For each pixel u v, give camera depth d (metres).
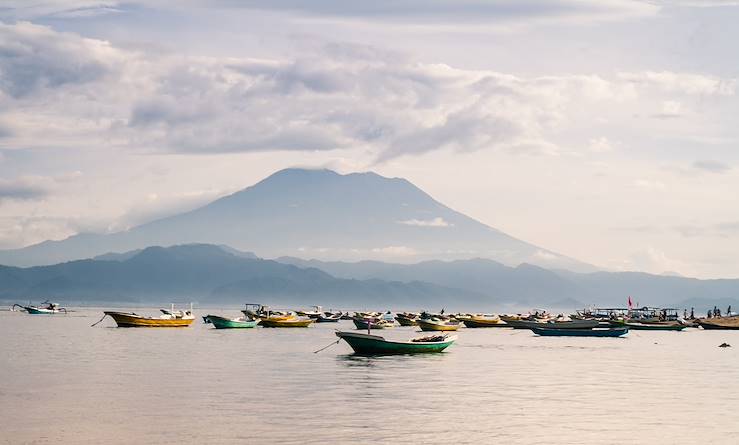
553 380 70.50
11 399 56.81
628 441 45.34
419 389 62.91
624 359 94.50
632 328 180.12
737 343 132.50
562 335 147.12
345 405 54.72
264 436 45.03
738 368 83.69
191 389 62.06
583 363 87.94
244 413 51.47
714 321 199.38
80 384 64.94
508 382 68.38
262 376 70.75
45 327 166.25
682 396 61.44
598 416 52.19
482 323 185.25
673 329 184.25
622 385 67.88
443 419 50.22
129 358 88.25
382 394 59.91
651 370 80.94
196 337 130.38
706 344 128.38
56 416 50.31
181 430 46.41
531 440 45.09
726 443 45.16
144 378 69.06
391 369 77.38
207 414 51.03
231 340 123.19
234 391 60.97
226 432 45.91
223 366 79.44
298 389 62.22
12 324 183.88
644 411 54.34
